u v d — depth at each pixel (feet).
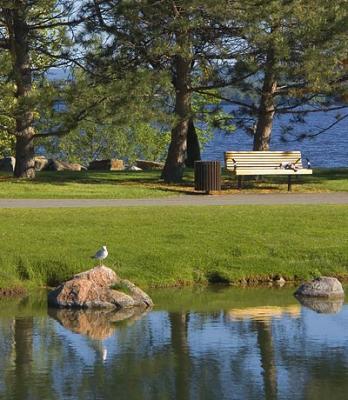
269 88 123.24
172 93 121.29
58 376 46.73
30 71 122.52
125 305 61.00
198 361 49.49
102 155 231.09
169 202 97.30
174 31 112.68
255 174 112.16
